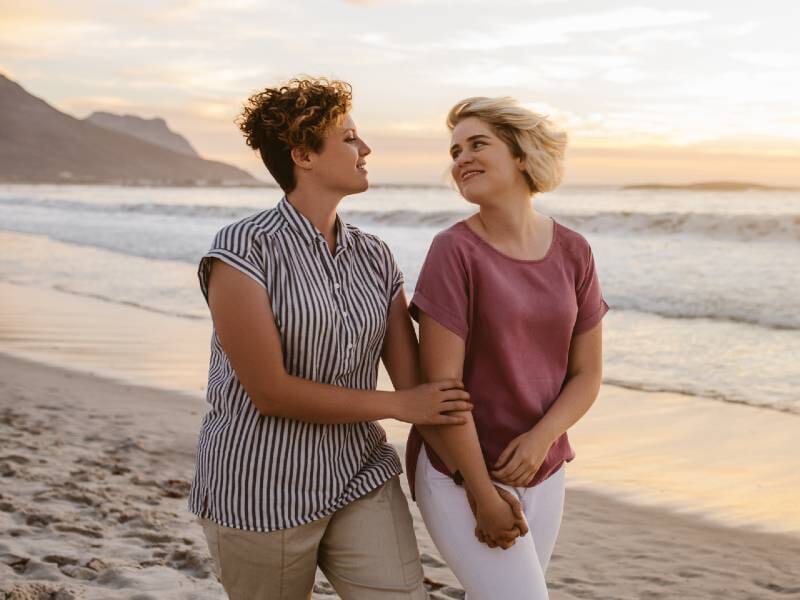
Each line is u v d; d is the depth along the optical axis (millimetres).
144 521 4430
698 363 8828
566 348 2396
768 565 4125
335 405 2125
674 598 3777
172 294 14406
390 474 2328
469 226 2375
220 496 2207
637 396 7598
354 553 2266
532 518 2355
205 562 3857
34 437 6102
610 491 5203
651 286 13750
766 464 5676
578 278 2439
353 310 2221
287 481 2176
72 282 16016
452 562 2354
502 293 2277
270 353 2094
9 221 36062
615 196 60094
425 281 2312
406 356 2373
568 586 3914
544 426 2303
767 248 18625
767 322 10930
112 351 9609
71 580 3635
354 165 2227
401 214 28797
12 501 4637
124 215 40188
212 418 2283
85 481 5117
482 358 2320
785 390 7691
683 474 5496
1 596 3330
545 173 2342
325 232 2258
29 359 9148
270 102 2193
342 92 2211
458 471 2285
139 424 6605
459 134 2357
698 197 58781
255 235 2133
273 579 2248
